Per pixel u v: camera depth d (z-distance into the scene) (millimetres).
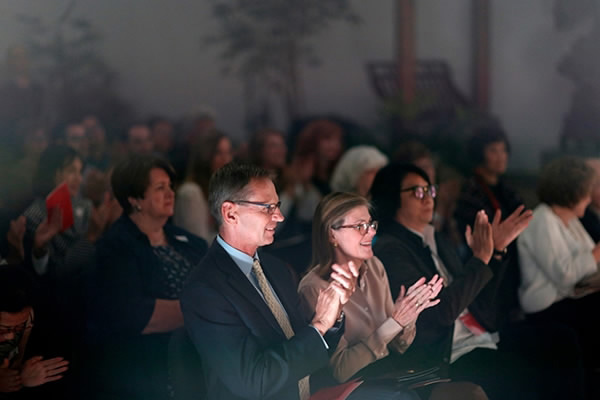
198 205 7582
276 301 4367
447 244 5988
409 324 5172
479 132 7695
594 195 7438
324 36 18641
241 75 18203
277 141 10156
